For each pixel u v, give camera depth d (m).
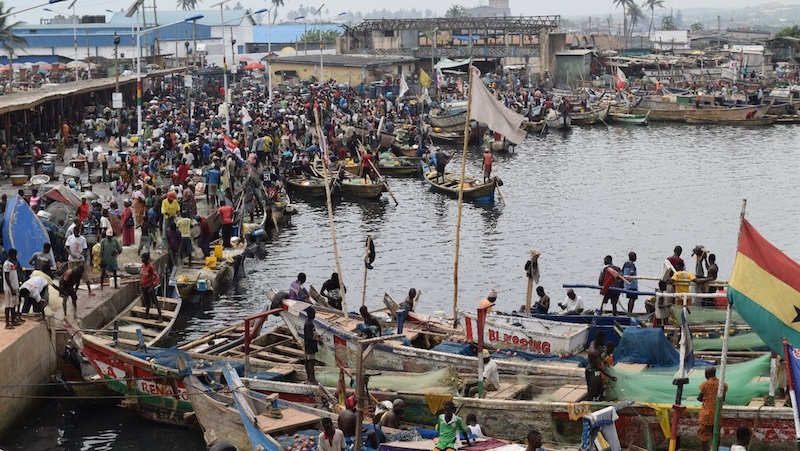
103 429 26.42
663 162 75.44
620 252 46.56
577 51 137.00
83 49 142.62
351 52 143.50
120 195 47.66
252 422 22.19
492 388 24.73
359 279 42.00
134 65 111.94
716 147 84.31
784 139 89.31
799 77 135.00
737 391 22.77
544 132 95.31
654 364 25.94
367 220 54.03
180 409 26.17
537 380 25.17
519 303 38.50
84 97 89.06
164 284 35.78
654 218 54.22
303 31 179.12
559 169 72.50
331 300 33.66
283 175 60.91
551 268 43.69
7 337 26.31
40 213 36.47
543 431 23.08
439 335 29.52
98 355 27.27
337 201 59.47
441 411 23.94
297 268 43.66
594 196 61.00
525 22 139.38
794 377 19.48
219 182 49.78
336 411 23.72
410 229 51.78
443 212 56.12
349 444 21.69
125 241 39.66
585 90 121.50
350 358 27.70
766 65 151.00
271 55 127.19
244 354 27.67
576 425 22.83
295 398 24.97
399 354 26.94
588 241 48.81
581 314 30.92
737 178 67.25
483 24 140.25
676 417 20.91
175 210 39.84
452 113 90.06
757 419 21.75
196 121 76.19
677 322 28.59
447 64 120.31
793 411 20.55
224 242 43.97
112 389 27.19
